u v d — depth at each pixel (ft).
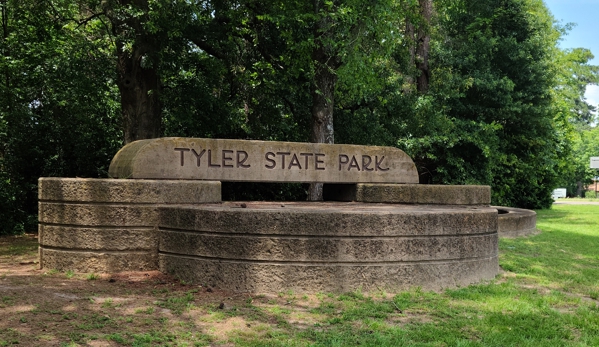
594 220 64.44
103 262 24.63
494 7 80.48
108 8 43.52
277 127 58.59
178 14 42.29
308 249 21.70
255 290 21.67
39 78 50.11
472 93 78.74
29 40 49.88
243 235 21.91
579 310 20.90
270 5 49.06
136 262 24.90
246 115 59.26
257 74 52.60
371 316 19.19
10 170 49.78
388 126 66.80
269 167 32.55
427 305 20.68
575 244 40.22
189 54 50.29
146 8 43.83
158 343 15.76
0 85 46.62
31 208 51.67
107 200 24.77
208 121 53.36
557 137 93.71
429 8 74.59
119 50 46.19
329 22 47.78
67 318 17.40
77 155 53.01
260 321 18.25
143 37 44.04
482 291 23.13
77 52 48.06
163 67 47.96
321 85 50.29
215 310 19.19
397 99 65.87
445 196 35.60
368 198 35.24
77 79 46.96
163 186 25.48
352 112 64.03
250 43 54.44
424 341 16.79
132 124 46.78
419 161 76.48
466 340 16.79
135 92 46.73
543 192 92.17
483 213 24.84
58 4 46.73
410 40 63.72
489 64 77.87
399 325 18.34
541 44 82.12
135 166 28.02
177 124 55.67
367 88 52.80
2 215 46.29
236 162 31.48
